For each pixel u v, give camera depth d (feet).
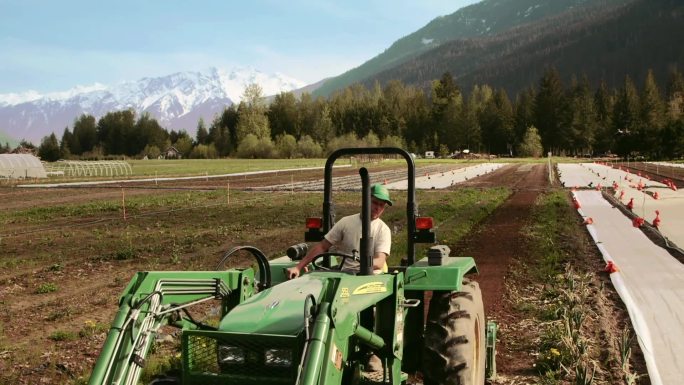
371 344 15.84
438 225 65.62
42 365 25.11
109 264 47.83
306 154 437.17
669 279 38.58
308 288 16.10
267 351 14.02
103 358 13.24
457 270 19.22
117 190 127.13
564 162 297.53
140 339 13.96
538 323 29.66
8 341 28.35
